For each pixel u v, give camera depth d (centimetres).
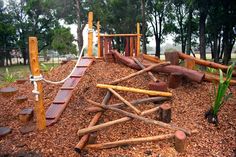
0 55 3978
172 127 384
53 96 536
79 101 496
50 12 3622
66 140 388
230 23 1588
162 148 360
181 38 2861
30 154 359
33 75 397
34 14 3784
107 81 546
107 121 427
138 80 546
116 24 2934
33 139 397
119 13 2847
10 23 4100
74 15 2852
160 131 396
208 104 475
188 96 499
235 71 592
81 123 427
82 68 616
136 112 415
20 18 4159
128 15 2823
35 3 3497
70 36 2862
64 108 476
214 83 519
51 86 590
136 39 711
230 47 1842
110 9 2933
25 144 386
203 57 1716
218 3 1438
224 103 484
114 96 492
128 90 474
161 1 2645
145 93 471
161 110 415
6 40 4034
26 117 460
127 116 410
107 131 403
